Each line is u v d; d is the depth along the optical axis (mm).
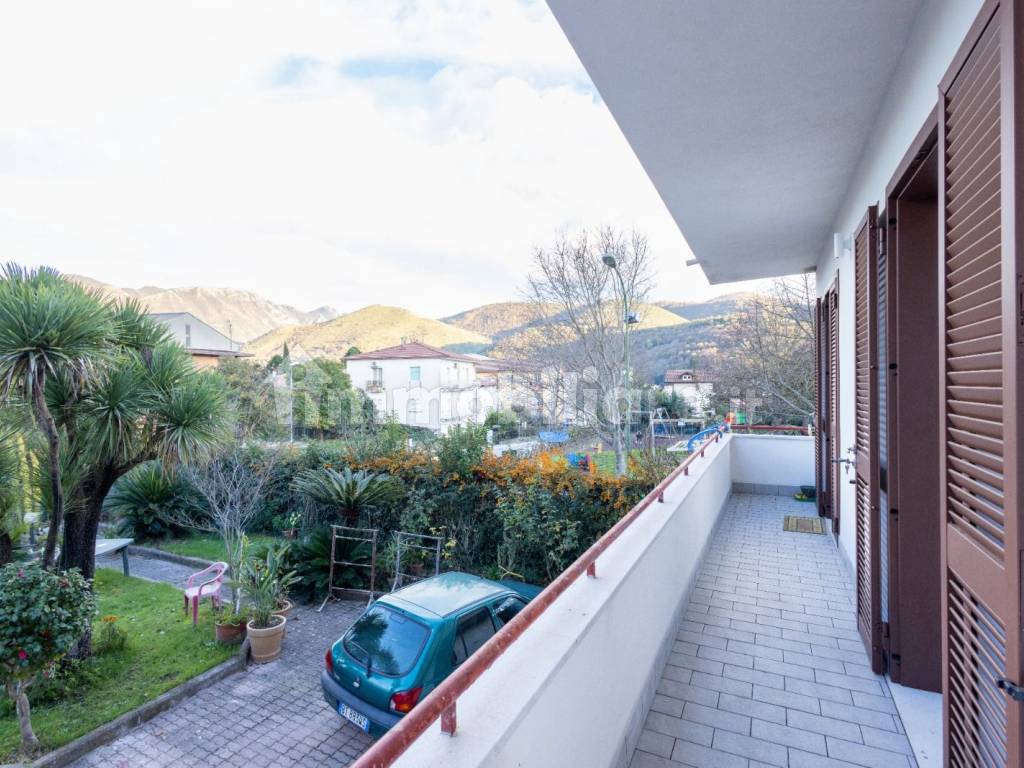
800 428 8914
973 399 1396
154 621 6586
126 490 10117
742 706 2580
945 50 1869
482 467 7738
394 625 4109
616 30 2326
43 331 4168
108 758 4254
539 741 1398
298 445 11352
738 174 3941
